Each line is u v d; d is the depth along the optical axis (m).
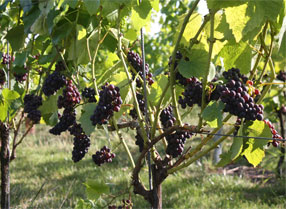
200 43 1.73
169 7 4.87
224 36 1.54
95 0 1.66
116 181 4.38
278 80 2.93
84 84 2.12
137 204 3.54
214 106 1.52
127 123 1.82
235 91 1.48
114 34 1.85
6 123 2.23
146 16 1.72
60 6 1.78
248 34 1.55
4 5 1.92
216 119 1.54
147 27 2.21
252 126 1.58
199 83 1.59
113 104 1.60
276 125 6.29
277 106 4.01
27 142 7.01
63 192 3.93
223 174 4.68
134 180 1.74
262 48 1.65
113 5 1.70
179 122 1.64
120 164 5.18
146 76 1.85
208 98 1.56
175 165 1.72
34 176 4.88
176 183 4.33
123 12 1.77
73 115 1.78
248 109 1.47
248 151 1.62
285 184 4.05
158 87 1.79
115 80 1.84
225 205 3.56
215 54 1.76
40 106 1.95
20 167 5.42
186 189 4.06
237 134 1.58
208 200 3.72
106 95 1.58
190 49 1.61
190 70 1.58
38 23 1.80
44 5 1.76
